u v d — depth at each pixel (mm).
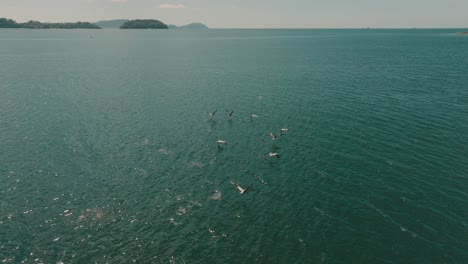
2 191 39656
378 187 40219
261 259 29641
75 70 120438
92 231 33094
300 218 35094
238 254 30172
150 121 64188
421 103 72062
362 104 72375
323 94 82125
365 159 47062
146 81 100938
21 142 53594
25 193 39375
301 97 79688
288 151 50406
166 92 86812
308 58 155000
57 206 37000
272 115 67062
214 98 80625
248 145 52969
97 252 30328
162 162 47438
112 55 169625
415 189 39594
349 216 35188
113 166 46156
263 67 127500
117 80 102250
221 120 64875
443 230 32812
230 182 42156
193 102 77312
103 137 56094
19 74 110938
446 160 46094
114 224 34156
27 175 43438
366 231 32938
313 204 37344
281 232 33000
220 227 33781
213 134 57719
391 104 71812
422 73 107812
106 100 78625
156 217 35344
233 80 102062
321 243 31484
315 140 54062
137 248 30859
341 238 32094
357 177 42562
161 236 32469
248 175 43844
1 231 32781
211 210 36562
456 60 140000
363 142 52625
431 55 161125
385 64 130750
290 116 66062
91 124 62188
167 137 56438
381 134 55500
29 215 35344
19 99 78812
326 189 40188
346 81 97125
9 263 28812
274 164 46594
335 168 44938
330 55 167250
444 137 53594
